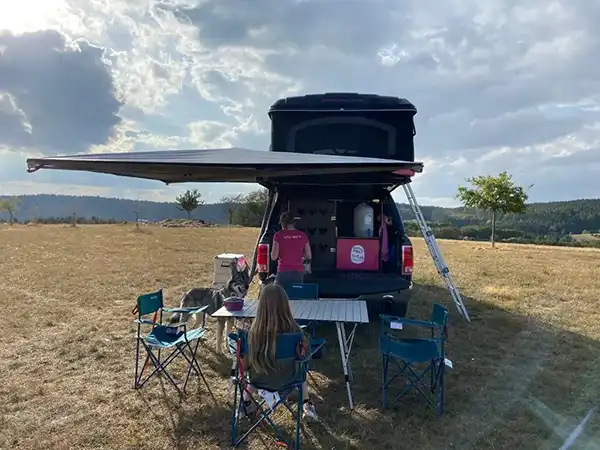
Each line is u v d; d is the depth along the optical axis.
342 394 4.32
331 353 5.41
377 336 6.02
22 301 7.65
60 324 6.36
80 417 3.79
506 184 20.23
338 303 4.63
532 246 22.45
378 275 6.26
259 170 4.10
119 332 6.04
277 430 3.43
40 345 5.49
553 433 3.63
